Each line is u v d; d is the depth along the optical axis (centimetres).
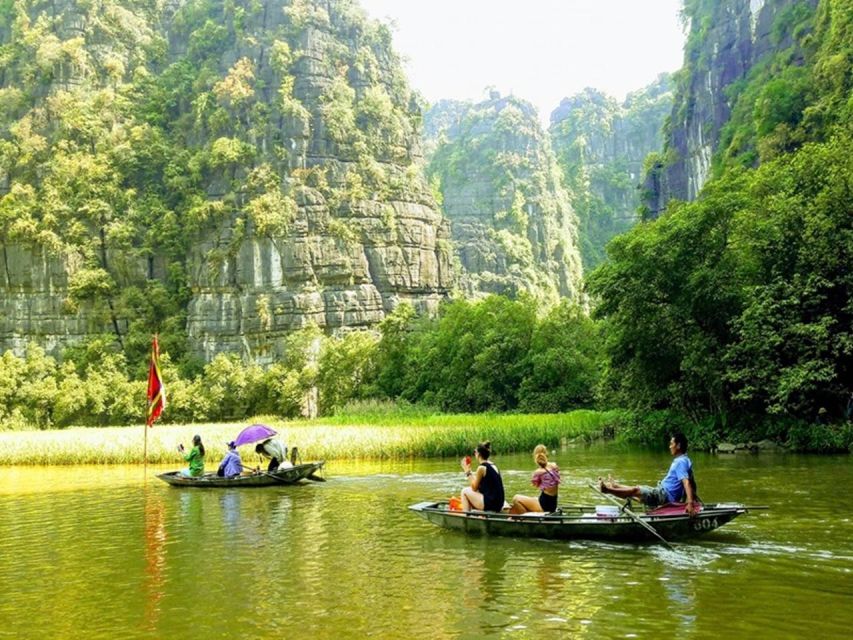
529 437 3994
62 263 11744
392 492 2402
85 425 9988
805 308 3341
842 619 1004
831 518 1695
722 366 3512
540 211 18700
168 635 1004
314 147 12412
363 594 1172
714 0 11112
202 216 11819
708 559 1344
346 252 11912
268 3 13388
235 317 11538
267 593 1195
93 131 12800
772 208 3544
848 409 3294
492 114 19612
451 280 13575
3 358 10669
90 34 13662
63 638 1005
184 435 4116
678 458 1576
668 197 11044
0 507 2286
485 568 1318
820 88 6519
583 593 1146
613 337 3888
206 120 12850
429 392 7156
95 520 1994
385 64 14050
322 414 8275
